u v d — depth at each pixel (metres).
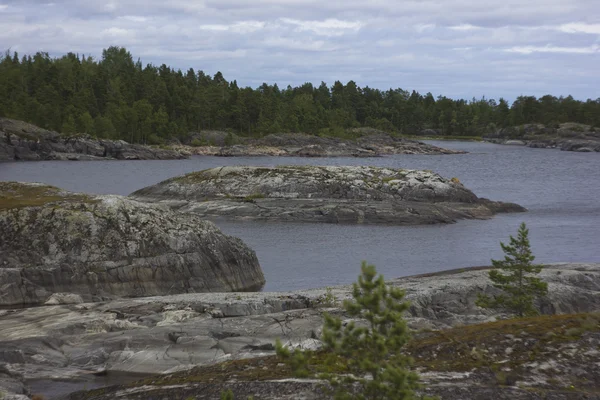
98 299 44.41
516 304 39.19
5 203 52.12
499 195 120.19
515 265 40.38
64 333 34.59
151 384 26.98
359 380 20.45
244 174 100.50
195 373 27.91
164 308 39.56
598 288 46.06
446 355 27.02
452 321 37.44
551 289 43.59
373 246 71.31
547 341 26.75
